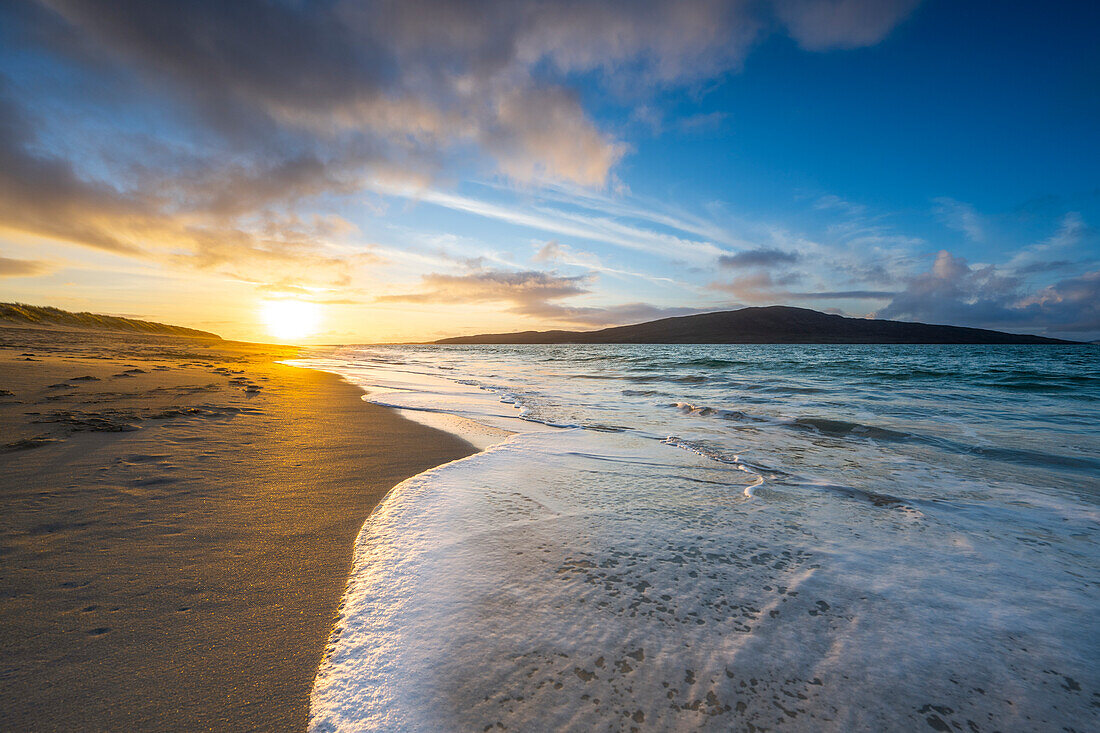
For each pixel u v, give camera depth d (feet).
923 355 140.77
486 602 6.61
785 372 61.62
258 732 4.41
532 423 22.26
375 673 5.19
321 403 25.66
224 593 6.61
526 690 5.02
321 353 127.24
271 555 7.78
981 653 5.80
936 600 7.02
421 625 6.04
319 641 5.69
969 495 12.35
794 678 5.30
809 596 7.03
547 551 8.27
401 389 36.50
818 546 8.84
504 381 48.80
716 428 21.57
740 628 6.18
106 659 5.20
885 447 18.19
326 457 14.11
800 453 16.87
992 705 4.96
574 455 15.65
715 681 5.22
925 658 5.68
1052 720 4.77
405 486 11.43
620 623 6.21
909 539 9.32
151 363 42.19
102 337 105.91
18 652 5.20
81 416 16.66
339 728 4.48
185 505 9.68
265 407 22.54
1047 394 37.65
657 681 5.20
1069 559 8.54
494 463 14.14
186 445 14.14
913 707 4.92
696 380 50.34
